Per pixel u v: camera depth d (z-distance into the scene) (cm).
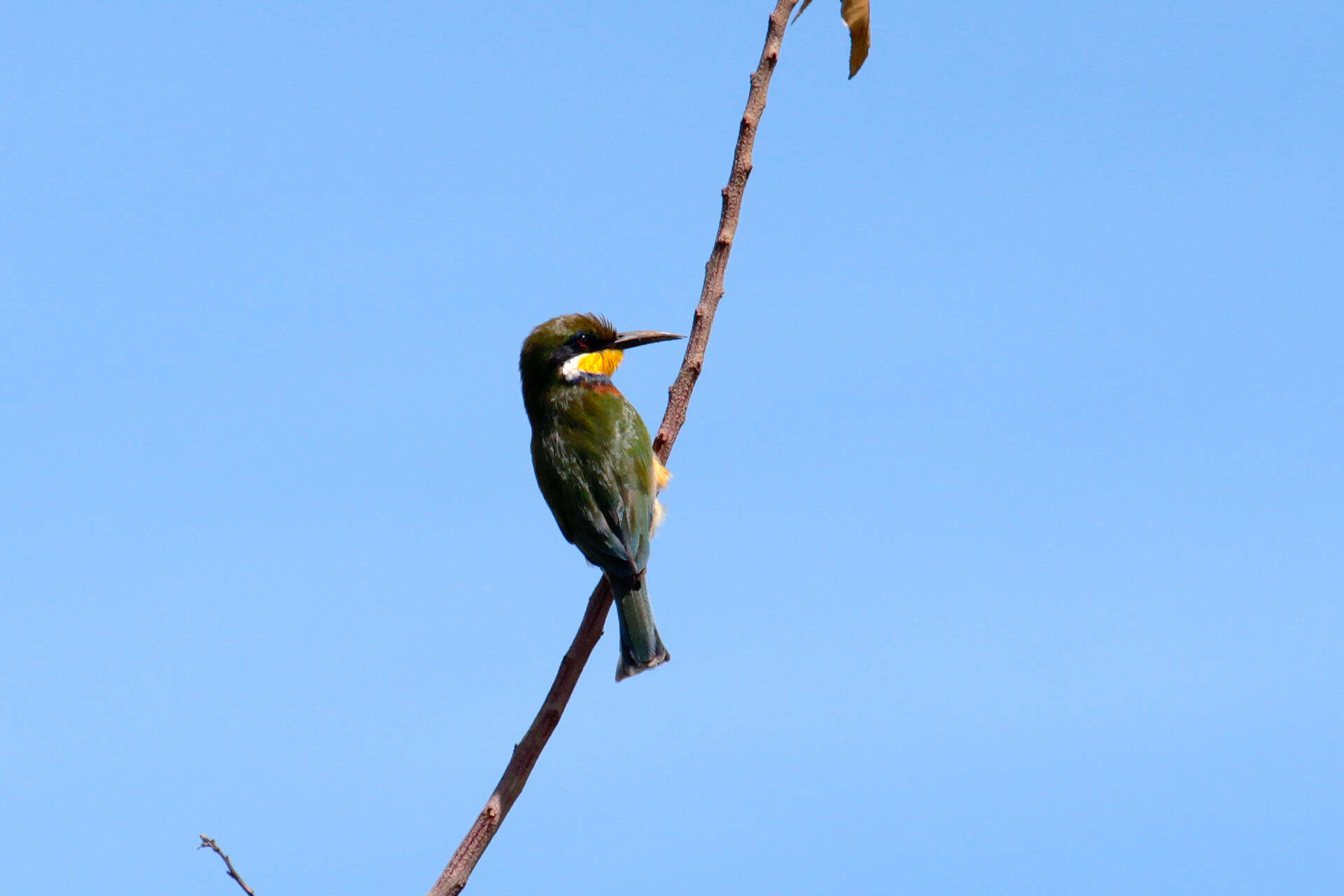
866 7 955
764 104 979
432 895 707
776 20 969
